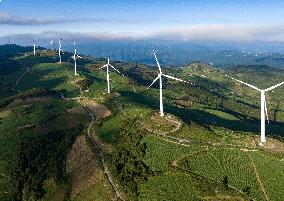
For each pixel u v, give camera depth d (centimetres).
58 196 17125
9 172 18600
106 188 16325
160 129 19962
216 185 15038
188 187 15212
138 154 17850
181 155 17375
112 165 17638
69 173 18462
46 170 18775
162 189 15325
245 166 16450
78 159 19375
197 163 16738
